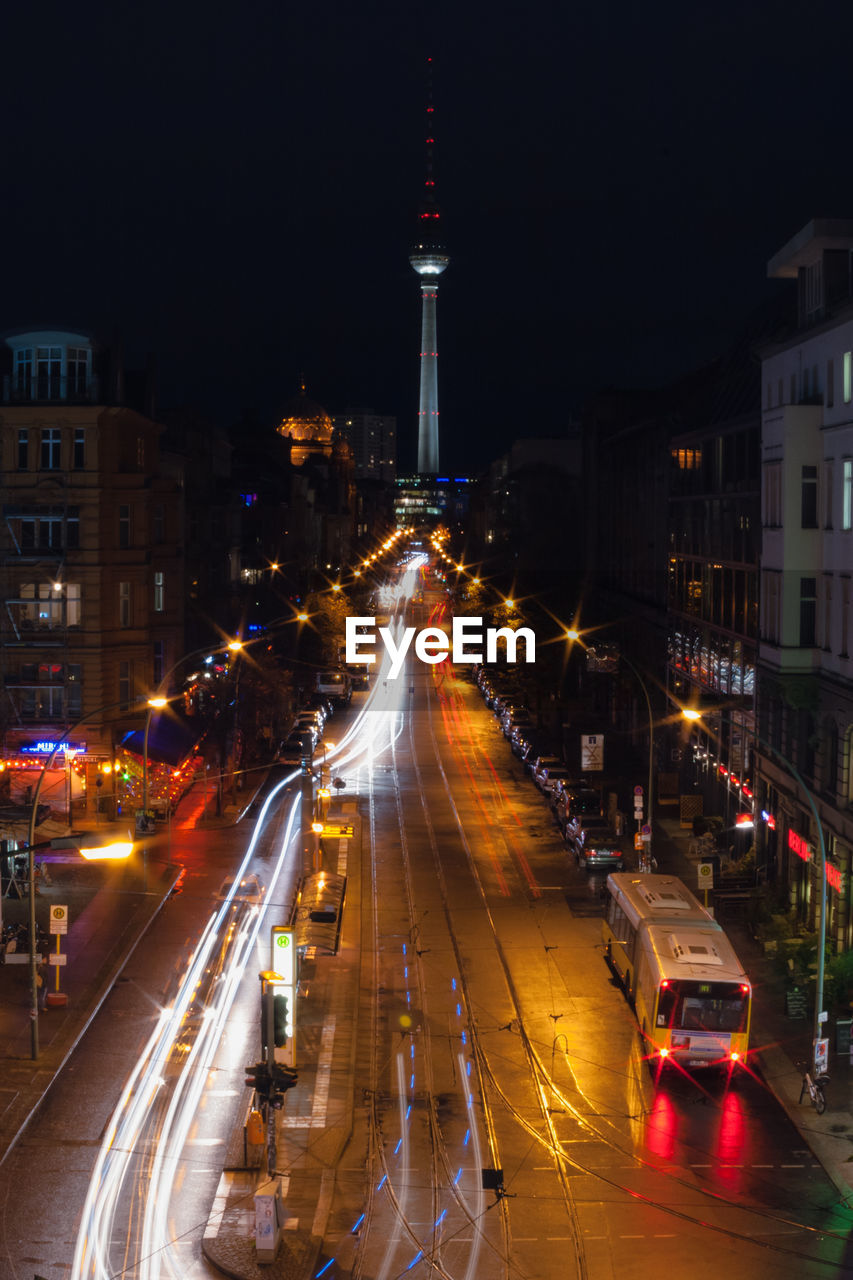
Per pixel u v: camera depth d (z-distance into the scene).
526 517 146.50
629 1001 40.16
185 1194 27.83
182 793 70.81
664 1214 27.05
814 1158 29.97
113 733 65.06
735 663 57.97
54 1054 35.94
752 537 54.56
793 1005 39.25
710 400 69.81
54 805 64.06
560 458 153.38
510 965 44.09
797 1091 33.94
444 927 48.47
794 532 46.53
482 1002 40.53
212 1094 33.44
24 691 64.50
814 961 40.09
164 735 69.12
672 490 73.88
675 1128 31.61
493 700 108.44
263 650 99.75
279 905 50.94
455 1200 27.66
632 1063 35.75
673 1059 34.28
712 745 63.62
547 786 72.75
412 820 66.94
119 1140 30.64
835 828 42.09
